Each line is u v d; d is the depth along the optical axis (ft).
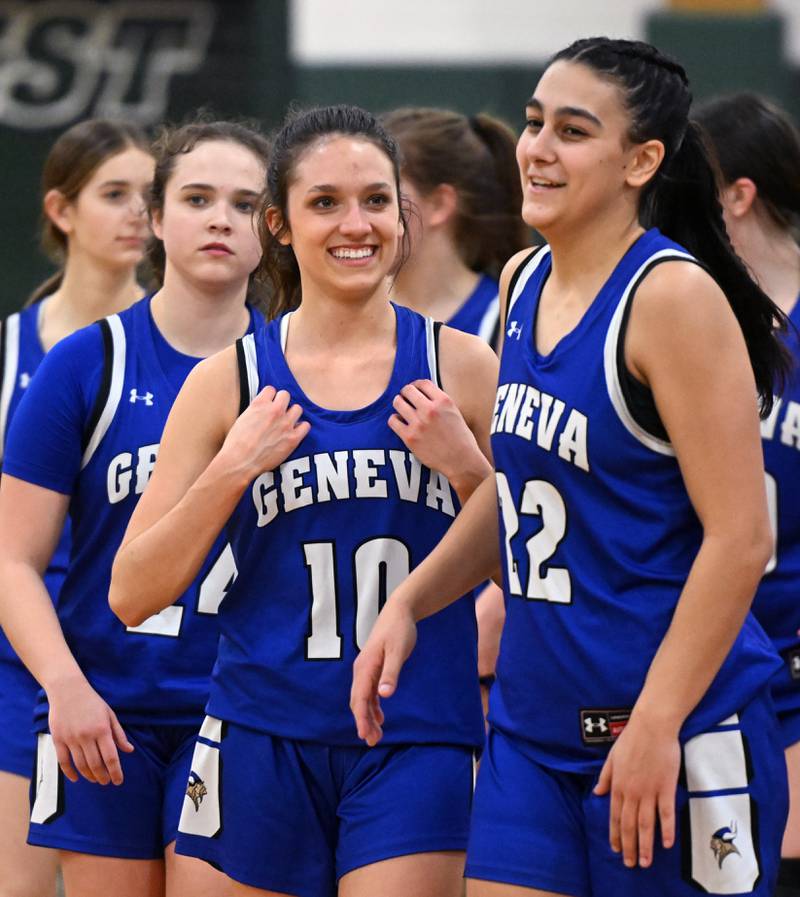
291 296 32.07
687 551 26.40
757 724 26.78
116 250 43.62
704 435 25.34
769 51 101.65
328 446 28.76
